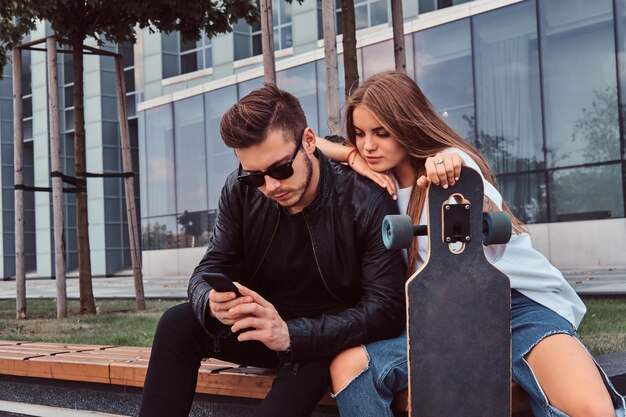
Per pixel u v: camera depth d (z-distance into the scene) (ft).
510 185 56.90
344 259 6.72
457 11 58.90
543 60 55.11
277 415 5.98
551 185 55.06
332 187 6.78
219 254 7.17
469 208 5.65
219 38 78.79
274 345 6.01
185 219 80.89
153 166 83.76
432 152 6.92
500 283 5.70
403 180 7.24
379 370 6.14
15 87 25.96
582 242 53.62
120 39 26.35
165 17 25.57
